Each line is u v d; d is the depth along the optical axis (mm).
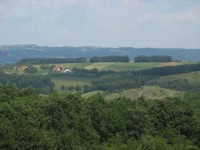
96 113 93562
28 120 76562
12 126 68312
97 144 86062
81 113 89562
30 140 66375
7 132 65125
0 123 67000
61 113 85000
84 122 87812
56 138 77500
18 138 65375
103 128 92062
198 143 94750
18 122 71125
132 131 94000
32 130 68125
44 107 85062
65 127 83250
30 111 81938
